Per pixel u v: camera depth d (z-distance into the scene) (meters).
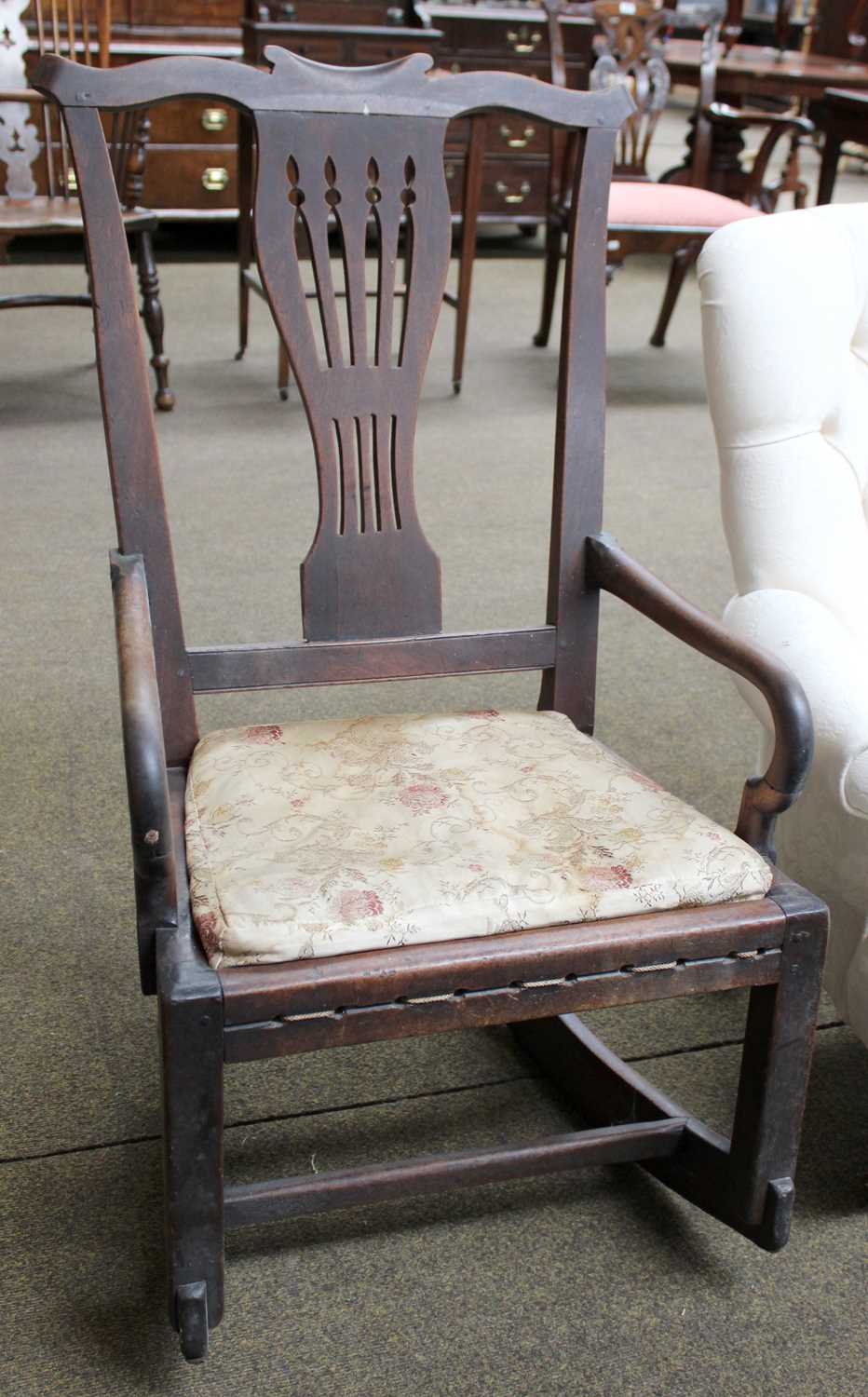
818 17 7.09
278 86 1.26
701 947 1.13
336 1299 1.26
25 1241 1.30
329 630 1.39
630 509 3.31
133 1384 1.17
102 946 1.72
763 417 1.51
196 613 2.59
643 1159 1.31
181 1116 1.04
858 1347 1.25
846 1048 1.65
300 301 1.31
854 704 1.35
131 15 4.86
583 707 1.47
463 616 2.65
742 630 1.48
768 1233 1.27
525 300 5.14
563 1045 1.51
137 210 3.55
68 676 2.35
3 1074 1.51
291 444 3.58
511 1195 1.40
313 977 1.03
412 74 1.30
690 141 5.69
